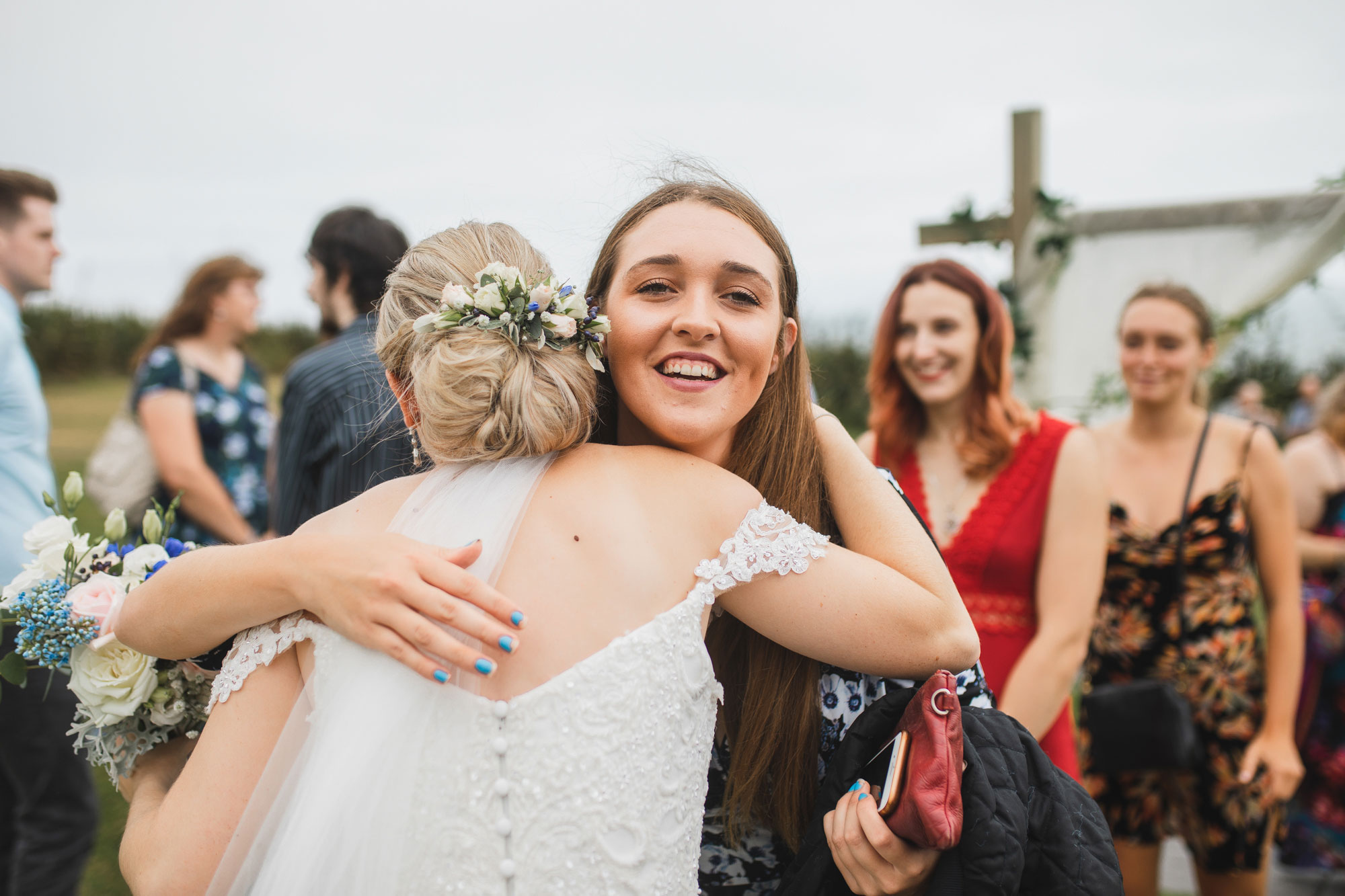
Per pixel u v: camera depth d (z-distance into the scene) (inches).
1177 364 113.6
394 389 52.7
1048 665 91.7
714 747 55.4
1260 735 110.8
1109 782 112.8
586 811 39.8
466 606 41.1
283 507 100.0
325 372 97.7
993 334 101.5
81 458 498.3
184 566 47.6
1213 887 112.1
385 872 39.7
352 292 116.1
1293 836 133.3
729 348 50.5
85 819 110.0
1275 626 113.0
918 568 51.0
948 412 105.7
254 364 170.4
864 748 50.6
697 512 47.1
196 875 42.3
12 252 123.2
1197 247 162.6
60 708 106.1
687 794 43.9
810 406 57.9
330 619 42.8
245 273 160.4
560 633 42.4
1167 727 102.1
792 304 56.2
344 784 40.6
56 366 983.0
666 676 42.8
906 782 45.1
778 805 53.8
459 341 46.2
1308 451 138.5
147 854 43.3
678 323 49.4
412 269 52.0
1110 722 104.3
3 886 108.8
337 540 44.7
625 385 51.9
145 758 57.9
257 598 44.7
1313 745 130.6
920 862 45.2
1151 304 115.8
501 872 38.9
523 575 43.6
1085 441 97.2
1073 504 94.7
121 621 49.8
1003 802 45.4
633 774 41.1
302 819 41.0
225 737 44.2
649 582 44.2
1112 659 116.0
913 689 51.8
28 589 59.4
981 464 98.3
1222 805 110.0
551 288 47.1
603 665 41.6
